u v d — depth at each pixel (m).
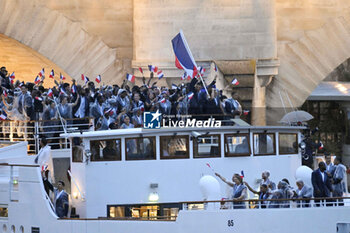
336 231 67.12
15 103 92.31
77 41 136.38
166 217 71.25
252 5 127.00
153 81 127.00
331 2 132.75
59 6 136.50
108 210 71.81
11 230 74.44
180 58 83.75
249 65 126.62
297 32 132.88
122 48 135.38
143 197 71.69
